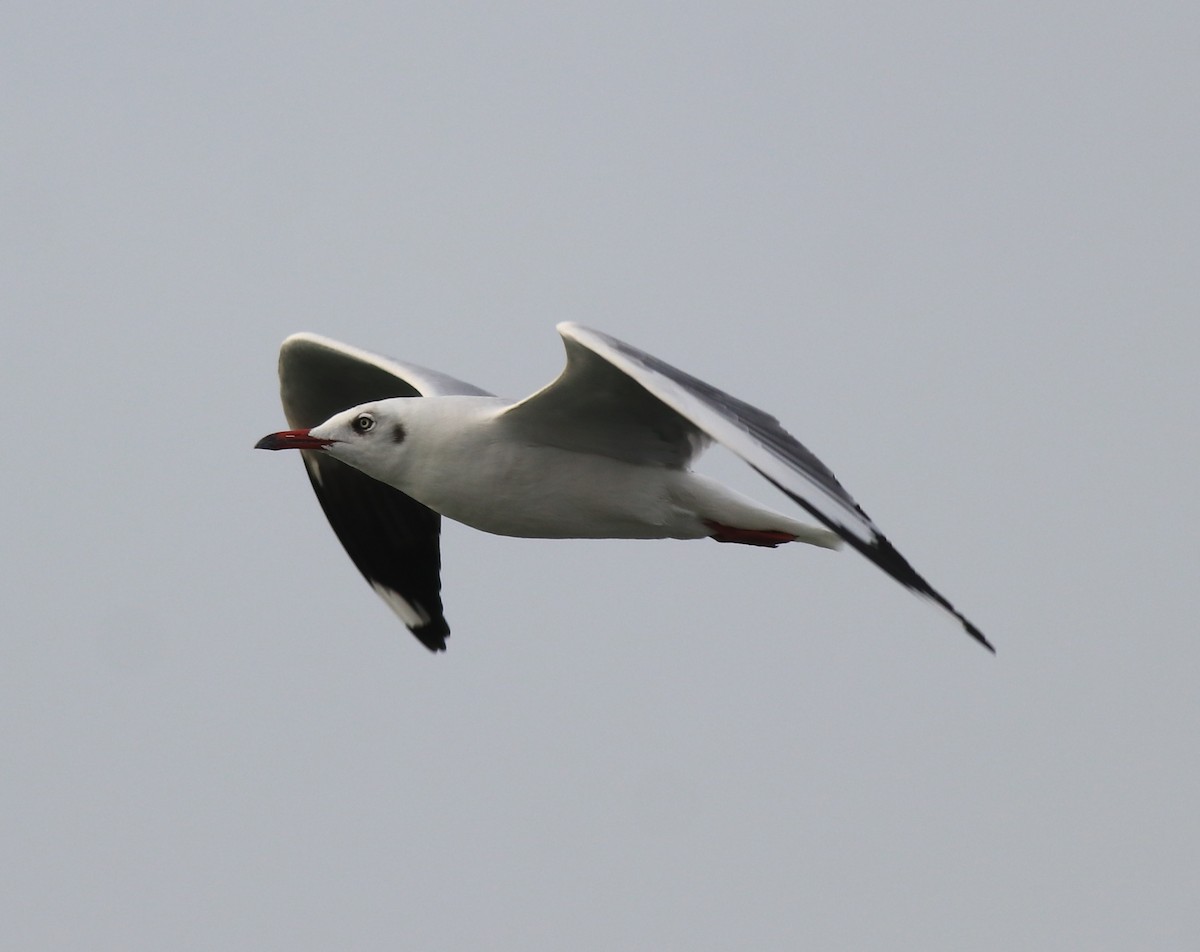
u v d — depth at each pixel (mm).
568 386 12211
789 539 13023
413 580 16391
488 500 12977
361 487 16219
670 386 11195
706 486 12977
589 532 13250
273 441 13117
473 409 12938
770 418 11867
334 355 15031
